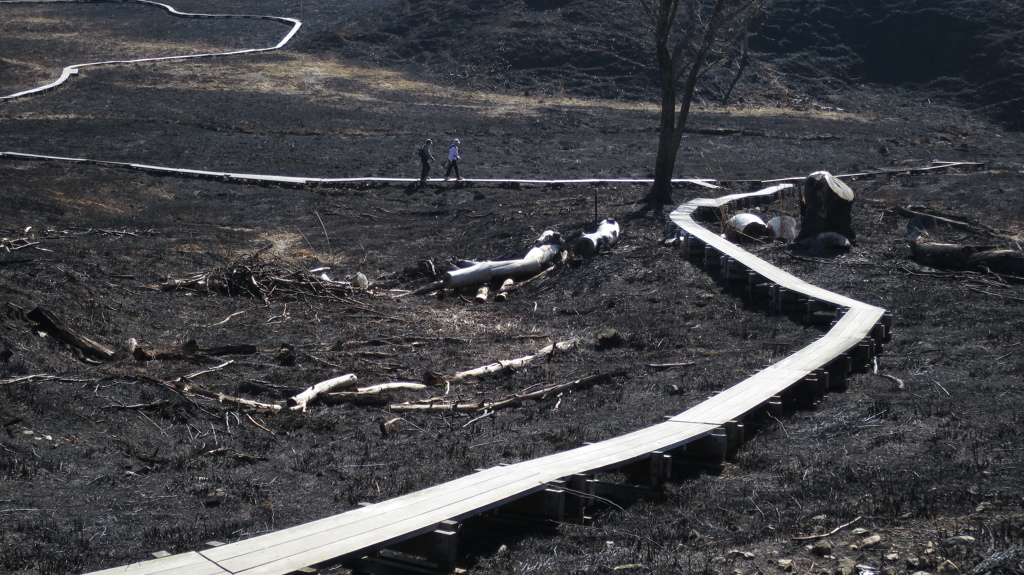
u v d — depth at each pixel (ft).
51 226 77.51
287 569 18.38
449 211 95.30
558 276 67.10
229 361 43.24
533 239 76.43
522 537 24.41
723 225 73.92
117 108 138.92
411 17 208.23
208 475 30.17
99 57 179.32
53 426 32.86
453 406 38.17
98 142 119.44
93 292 52.26
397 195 102.83
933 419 32.81
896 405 35.14
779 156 131.23
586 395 40.09
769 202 91.35
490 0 209.36
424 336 51.21
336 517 21.65
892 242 69.72
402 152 125.49
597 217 83.20
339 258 75.97
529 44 186.50
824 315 50.67
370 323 54.03
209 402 37.37
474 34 193.67
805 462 29.63
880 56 191.62
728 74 183.11
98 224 80.64
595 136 141.28
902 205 86.02
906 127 157.58
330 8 236.84
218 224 86.89
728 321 53.11
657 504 26.99
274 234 84.38
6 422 32.01
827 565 20.98
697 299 57.98
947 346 44.14
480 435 34.78
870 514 23.85
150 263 65.16
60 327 42.24
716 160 127.13
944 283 58.29
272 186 104.88
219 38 204.54
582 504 25.34
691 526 24.76
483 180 108.88
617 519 25.86
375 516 21.77
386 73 179.22
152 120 133.39
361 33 201.77
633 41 188.03
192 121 134.41
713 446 29.53
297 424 35.88
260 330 50.96
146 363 42.19
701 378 41.52
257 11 232.32
